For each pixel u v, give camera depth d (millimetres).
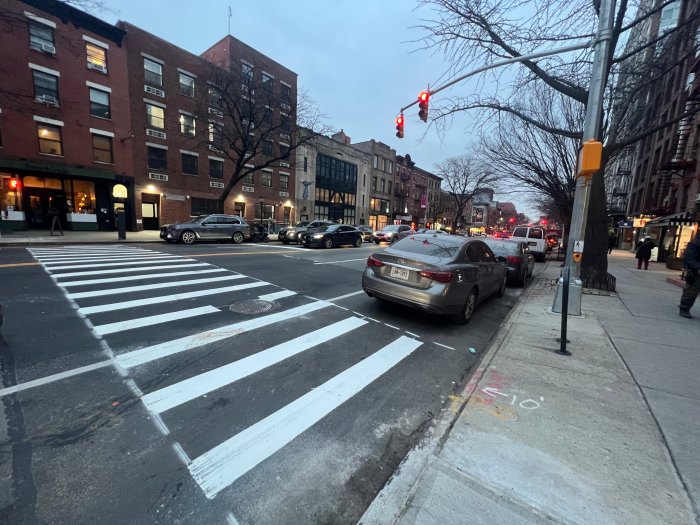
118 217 15297
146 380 3271
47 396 2918
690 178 16266
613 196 34375
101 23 18672
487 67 7117
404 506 1914
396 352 4320
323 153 34156
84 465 2164
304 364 3818
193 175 23875
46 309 5148
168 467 2191
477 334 5270
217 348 4094
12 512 1802
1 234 14898
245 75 19391
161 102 21781
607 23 5539
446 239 6141
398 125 9398
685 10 8477
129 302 5711
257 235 20031
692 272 5918
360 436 2629
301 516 1896
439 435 2596
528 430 2611
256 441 2494
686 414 2859
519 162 13953
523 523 1800
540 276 12156
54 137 17797
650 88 10180
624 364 3904
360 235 20078
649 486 2055
